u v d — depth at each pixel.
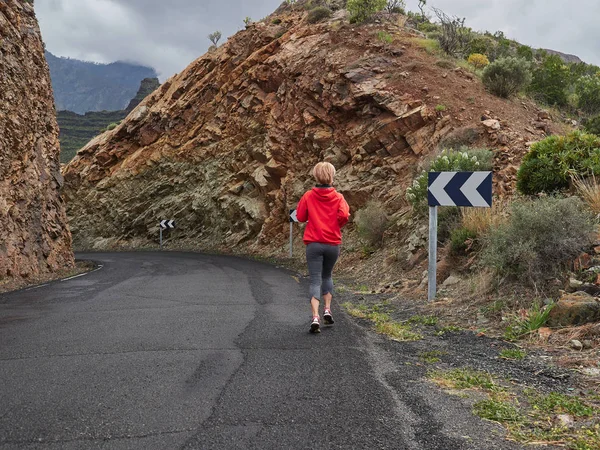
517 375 4.06
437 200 7.34
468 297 6.93
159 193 33.00
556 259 6.29
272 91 25.53
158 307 7.49
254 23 29.33
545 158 8.64
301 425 2.97
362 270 12.17
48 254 15.98
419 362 4.48
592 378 3.90
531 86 20.31
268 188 23.64
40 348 4.93
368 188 16.11
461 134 14.02
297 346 4.98
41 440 2.72
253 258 19.97
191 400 3.39
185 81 33.84
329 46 21.98
